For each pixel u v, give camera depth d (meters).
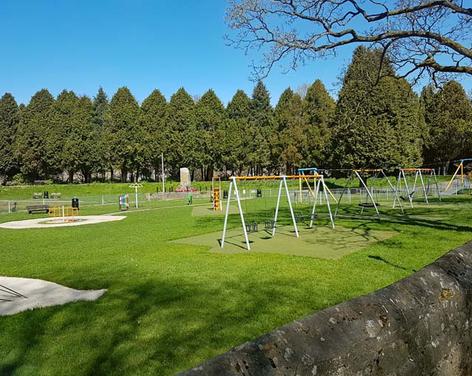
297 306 7.05
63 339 5.88
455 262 2.39
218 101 67.25
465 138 47.44
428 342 1.99
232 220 22.39
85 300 7.79
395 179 47.16
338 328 1.63
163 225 20.78
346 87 39.75
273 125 61.06
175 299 7.62
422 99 49.66
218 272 9.79
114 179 71.94
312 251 12.49
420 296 2.03
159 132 61.19
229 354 1.35
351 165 42.06
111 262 11.41
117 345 5.61
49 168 60.47
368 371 1.65
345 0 12.76
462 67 12.59
